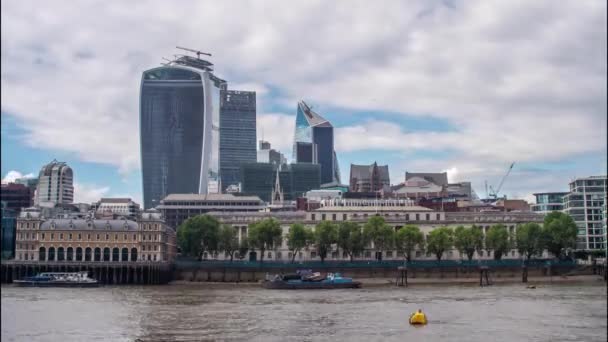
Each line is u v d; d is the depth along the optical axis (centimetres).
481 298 16888
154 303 15875
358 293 19325
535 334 10519
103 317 12912
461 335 10469
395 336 10419
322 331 10962
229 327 11438
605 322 11800
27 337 10450
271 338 10275
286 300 16662
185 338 10312
